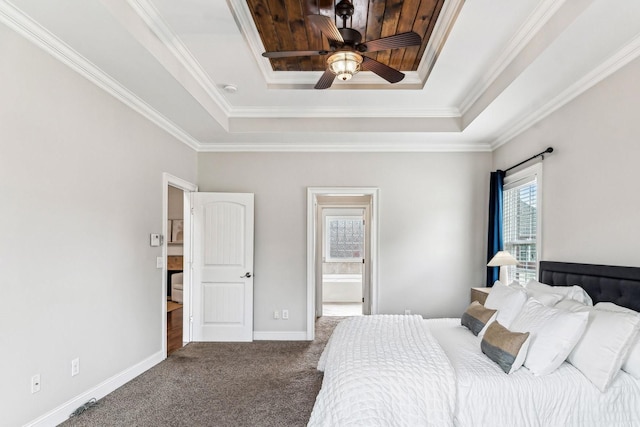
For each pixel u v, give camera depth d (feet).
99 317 10.12
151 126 12.87
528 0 7.91
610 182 9.10
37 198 8.13
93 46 8.48
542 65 9.20
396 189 16.79
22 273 7.75
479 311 10.58
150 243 12.76
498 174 15.15
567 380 7.28
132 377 11.73
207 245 16.57
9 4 7.05
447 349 9.05
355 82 12.94
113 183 10.75
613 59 8.76
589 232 9.87
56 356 8.63
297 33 10.39
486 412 7.11
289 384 11.44
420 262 16.62
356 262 29.40
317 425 7.07
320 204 22.09
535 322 8.23
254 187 17.03
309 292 16.75
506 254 13.61
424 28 10.02
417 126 14.89
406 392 7.02
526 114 12.75
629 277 8.22
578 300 9.22
